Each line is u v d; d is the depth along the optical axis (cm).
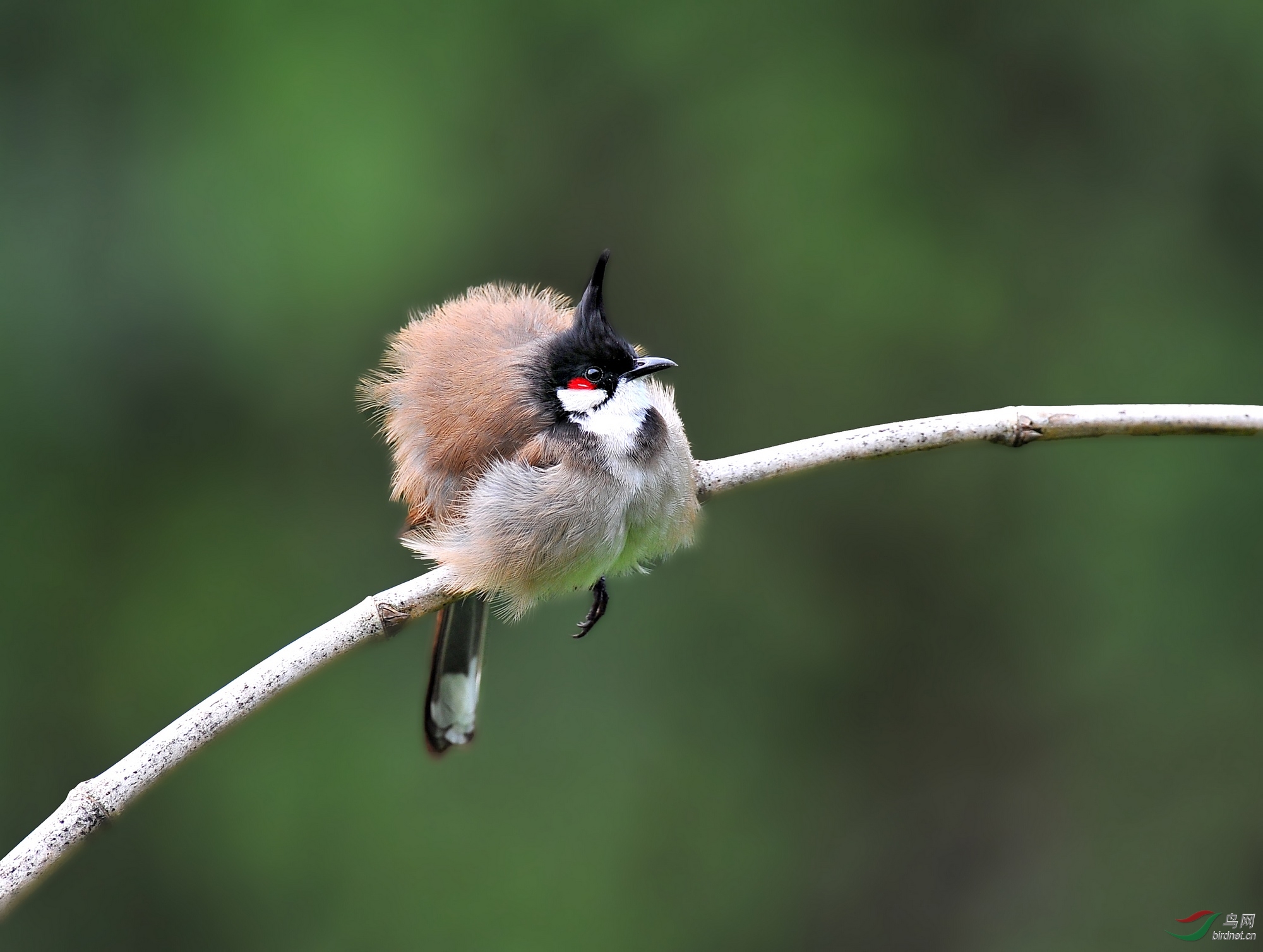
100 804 574
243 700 607
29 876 560
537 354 713
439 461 716
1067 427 670
